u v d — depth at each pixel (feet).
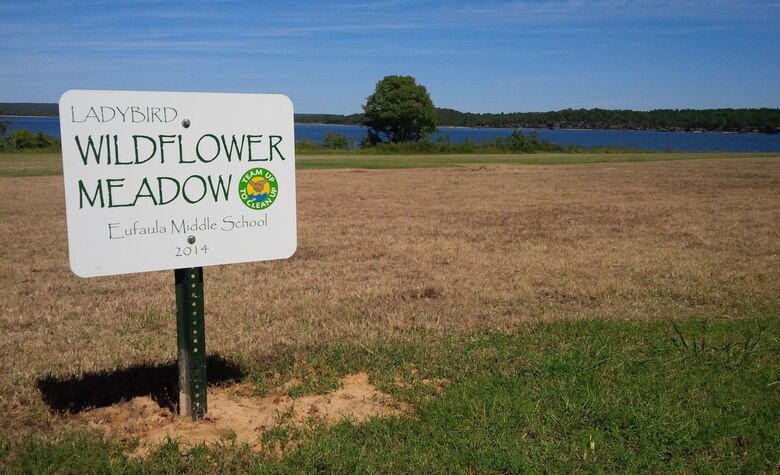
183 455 12.12
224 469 11.66
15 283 28.71
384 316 22.74
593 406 14.01
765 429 13.24
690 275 30.27
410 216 55.93
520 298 25.91
